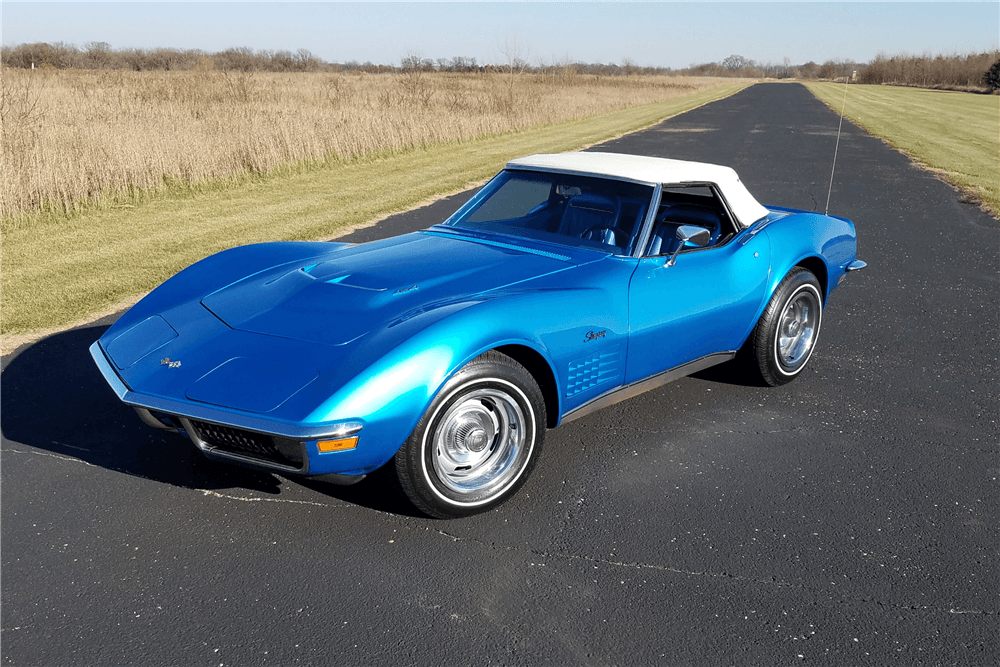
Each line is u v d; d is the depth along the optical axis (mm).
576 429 3977
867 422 4141
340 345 2854
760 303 4273
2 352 4844
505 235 4027
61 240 8312
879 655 2406
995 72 72312
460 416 2990
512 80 34500
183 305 3447
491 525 3074
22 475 3350
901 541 3035
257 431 2559
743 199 4438
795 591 2707
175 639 2383
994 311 6309
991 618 2596
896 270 7641
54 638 2373
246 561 2795
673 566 2832
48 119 12141
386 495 3273
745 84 103062
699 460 3668
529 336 3064
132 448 3629
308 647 2365
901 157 17766
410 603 2586
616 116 32250
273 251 4039
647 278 3641
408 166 14875
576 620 2525
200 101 18516
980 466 3672
